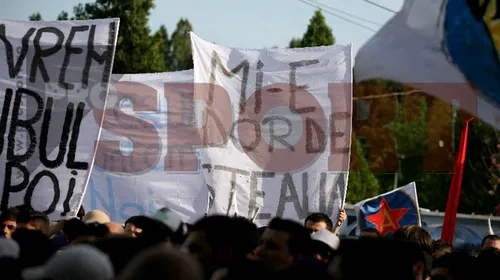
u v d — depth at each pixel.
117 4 53.09
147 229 9.83
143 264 5.42
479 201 58.75
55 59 14.84
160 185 16.77
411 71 9.38
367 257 6.84
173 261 5.43
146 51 53.41
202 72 15.66
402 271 6.87
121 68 53.31
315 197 15.52
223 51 15.78
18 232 11.05
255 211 15.53
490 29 9.03
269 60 15.77
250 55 15.80
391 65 9.45
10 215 14.13
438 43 9.29
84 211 16.86
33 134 14.69
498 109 9.05
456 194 17.28
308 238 9.66
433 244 14.66
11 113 14.73
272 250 9.57
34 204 14.59
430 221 32.34
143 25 53.31
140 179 16.81
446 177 60.84
